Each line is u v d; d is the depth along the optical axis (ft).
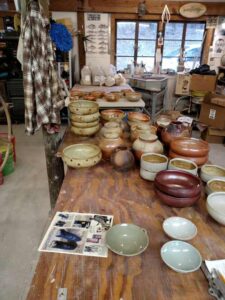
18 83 14.52
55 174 6.61
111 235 2.79
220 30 15.76
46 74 5.34
